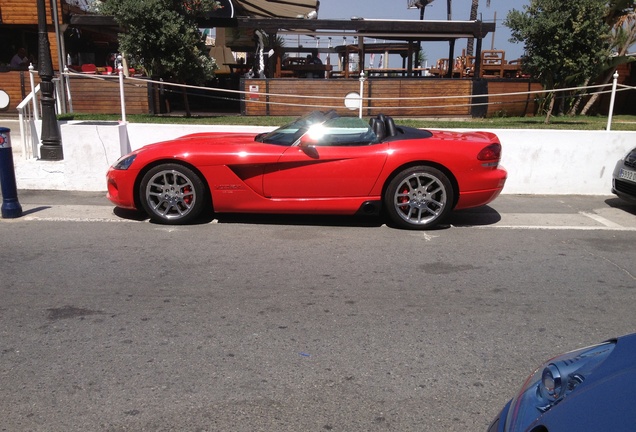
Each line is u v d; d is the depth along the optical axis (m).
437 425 3.17
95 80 14.55
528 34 13.21
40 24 9.23
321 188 6.86
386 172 6.81
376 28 15.66
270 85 15.10
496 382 3.63
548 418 1.94
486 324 4.45
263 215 7.61
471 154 6.89
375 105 15.48
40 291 4.94
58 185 9.05
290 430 3.11
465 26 15.82
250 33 19.98
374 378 3.64
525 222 7.61
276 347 4.02
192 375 3.64
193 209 6.97
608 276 5.57
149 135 9.55
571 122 14.76
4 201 7.26
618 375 1.98
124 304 4.70
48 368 3.70
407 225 7.02
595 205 8.71
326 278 5.36
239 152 6.81
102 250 6.07
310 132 6.90
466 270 5.66
